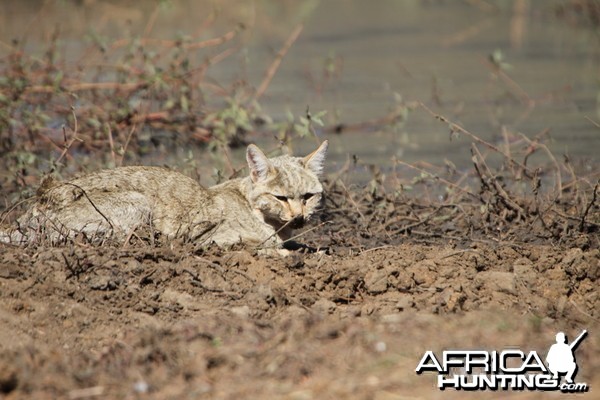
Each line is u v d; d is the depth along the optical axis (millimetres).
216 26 33938
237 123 18766
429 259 11727
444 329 9773
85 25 32281
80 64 22109
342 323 9703
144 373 8695
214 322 9703
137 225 12031
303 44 31844
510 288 10844
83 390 8430
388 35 33781
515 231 13438
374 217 14219
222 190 12805
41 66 21062
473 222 13945
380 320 9969
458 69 27578
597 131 20453
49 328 9812
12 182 16016
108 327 9898
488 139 20016
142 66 23188
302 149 19547
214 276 11016
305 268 11375
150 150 19312
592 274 11375
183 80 19641
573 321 10203
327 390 8516
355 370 8906
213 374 8812
